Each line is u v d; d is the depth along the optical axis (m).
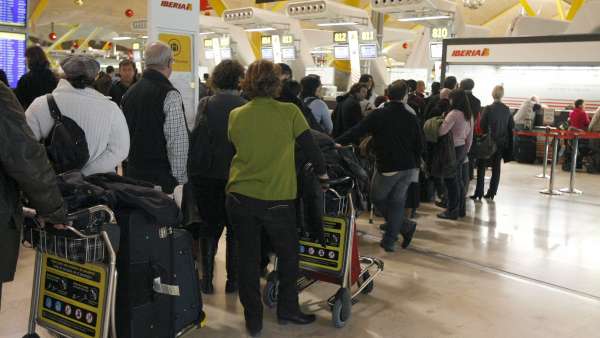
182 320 2.58
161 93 3.07
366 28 14.66
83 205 2.20
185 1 4.95
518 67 12.09
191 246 2.62
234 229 2.97
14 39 5.34
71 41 36.34
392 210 4.71
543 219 6.36
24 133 1.87
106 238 2.16
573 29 11.16
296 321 3.18
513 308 3.66
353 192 3.44
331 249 3.37
